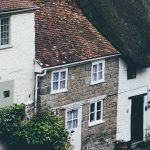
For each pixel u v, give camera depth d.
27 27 41.00
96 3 47.31
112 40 47.00
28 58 41.34
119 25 47.53
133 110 49.06
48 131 40.94
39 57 42.09
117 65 47.12
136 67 48.38
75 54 44.12
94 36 46.56
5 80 40.19
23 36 40.84
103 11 47.22
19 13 40.34
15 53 40.53
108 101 46.78
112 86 46.91
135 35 48.12
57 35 44.47
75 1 47.66
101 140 46.59
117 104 47.53
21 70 41.00
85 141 45.38
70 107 44.00
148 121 50.19
